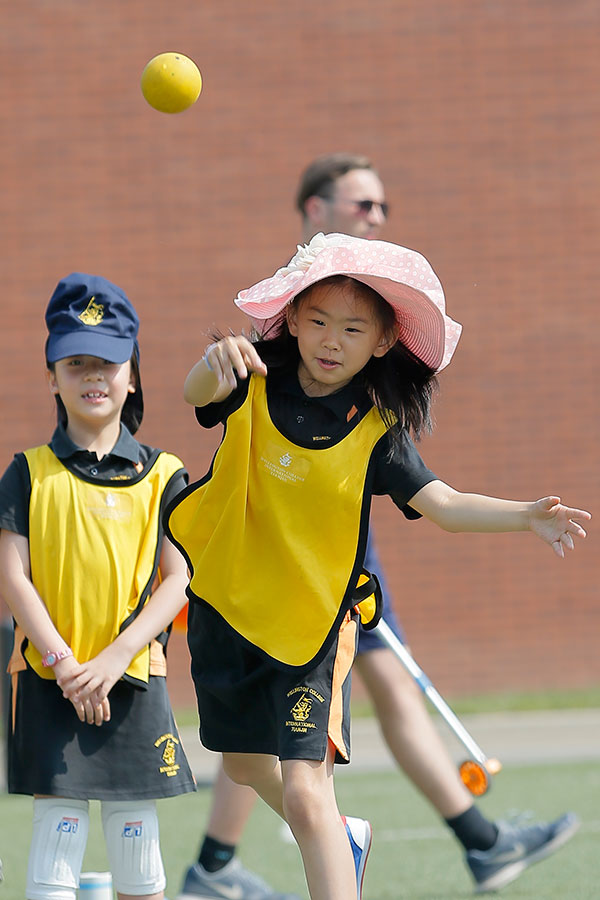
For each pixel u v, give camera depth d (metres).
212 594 12.60
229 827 17.95
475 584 41.72
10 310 41.59
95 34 41.81
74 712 13.88
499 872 18.44
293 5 42.09
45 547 14.13
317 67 42.09
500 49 42.38
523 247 42.25
